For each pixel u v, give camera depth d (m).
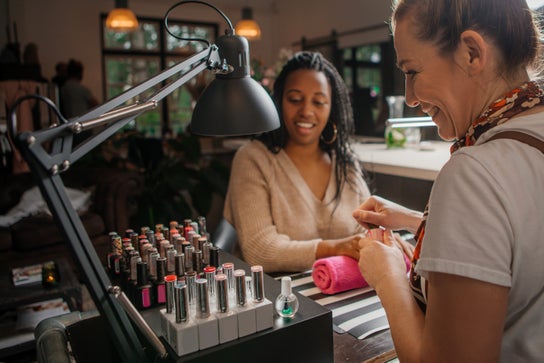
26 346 2.04
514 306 0.60
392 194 2.44
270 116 0.91
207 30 8.12
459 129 0.68
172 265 0.93
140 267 0.84
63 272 2.55
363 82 6.07
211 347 0.70
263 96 0.92
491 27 0.61
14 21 6.70
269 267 1.51
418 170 2.10
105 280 0.61
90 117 0.54
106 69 7.54
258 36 5.81
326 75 1.70
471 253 0.55
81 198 3.67
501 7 0.61
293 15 7.83
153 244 1.03
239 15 8.20
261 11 8.21
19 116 3.99
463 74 0.64
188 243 0.97
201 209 4.37
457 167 0.58
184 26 7.95
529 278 0.58
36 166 0.50
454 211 0.56
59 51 7.09
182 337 0.68
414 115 3.28
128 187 3.75
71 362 0.83
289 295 0.79
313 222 1.67
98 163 4.21
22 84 4.09
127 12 5.26
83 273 0.58
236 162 1.69
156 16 7.71
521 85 0.63
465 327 0.55
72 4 7.09
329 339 0.80
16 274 2.49
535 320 0.60
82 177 3.94
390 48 5.61
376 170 2.31
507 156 0.58
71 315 1.00
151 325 0.78
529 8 0.62
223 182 4.38
